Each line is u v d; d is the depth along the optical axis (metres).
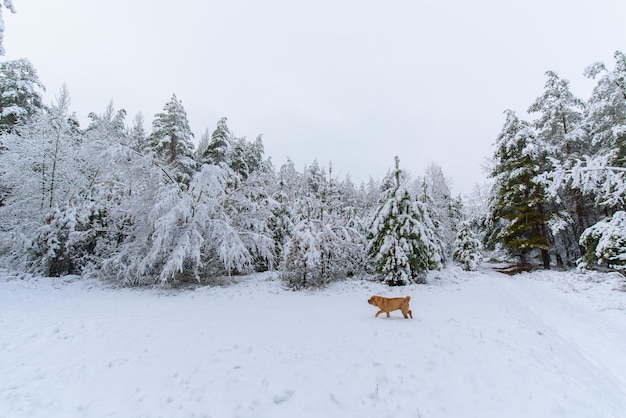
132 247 12.83
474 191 42.38
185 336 6.19
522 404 3.49
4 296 9.87
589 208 19.27
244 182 15.24
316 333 6.37
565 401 3.55
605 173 10.77
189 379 4.25
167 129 24.53
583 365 4.62
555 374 4.29
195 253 11.84
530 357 4.91
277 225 19.59
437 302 9.71
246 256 13.56
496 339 5.83
